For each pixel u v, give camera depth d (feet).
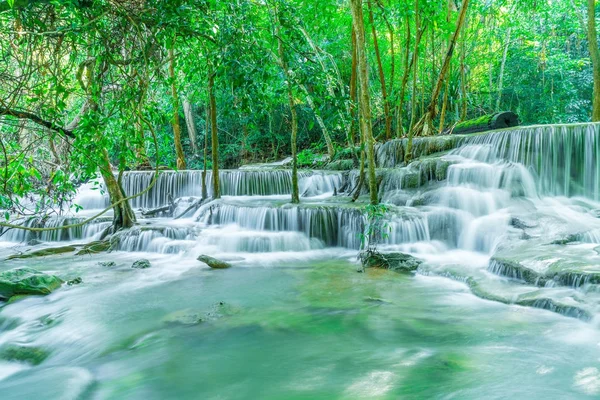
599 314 14.65
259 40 14.70
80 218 37.19
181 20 13.20
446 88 51.39
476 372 11.80
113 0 12.63
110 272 25.63
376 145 48.62
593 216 27.17
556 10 64.80
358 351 13.74
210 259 26.68
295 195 36.04
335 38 59.52
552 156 32.19
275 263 27.43
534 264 19.69
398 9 40.34
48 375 13.07
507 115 42.45
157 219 40.14
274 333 15.58
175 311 18.35
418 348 13.73
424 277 22.99
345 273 24.23
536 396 10.37
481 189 32.37
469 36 60.44
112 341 15.33
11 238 37.27
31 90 14.42
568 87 64.44
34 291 21.13
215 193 41.16
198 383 12.08
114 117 15.10
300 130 76.95
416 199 33.35
